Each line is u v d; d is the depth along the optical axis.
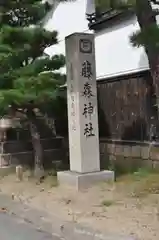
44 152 13.81
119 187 8.84
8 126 13.51
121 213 7.07
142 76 10.72
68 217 7.28
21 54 10.24
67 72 9.88
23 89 9.54
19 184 10.88
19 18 10.91
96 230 6.32
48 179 10.88
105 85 12.32
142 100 10.73
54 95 10.17
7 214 8.38
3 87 10.11
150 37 6.42
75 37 9.45
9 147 13.24
